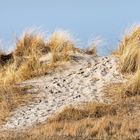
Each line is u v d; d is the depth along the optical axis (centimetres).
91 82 2588
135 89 2381
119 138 1809
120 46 2984
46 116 2191
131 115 2095
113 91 2416
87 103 2269
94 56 2973
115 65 2750
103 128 1906
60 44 3012
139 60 2653
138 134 1830
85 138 1838
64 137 1855
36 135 1908
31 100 2405
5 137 1941
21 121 2167
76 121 2053
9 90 2525
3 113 2261
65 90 2514
